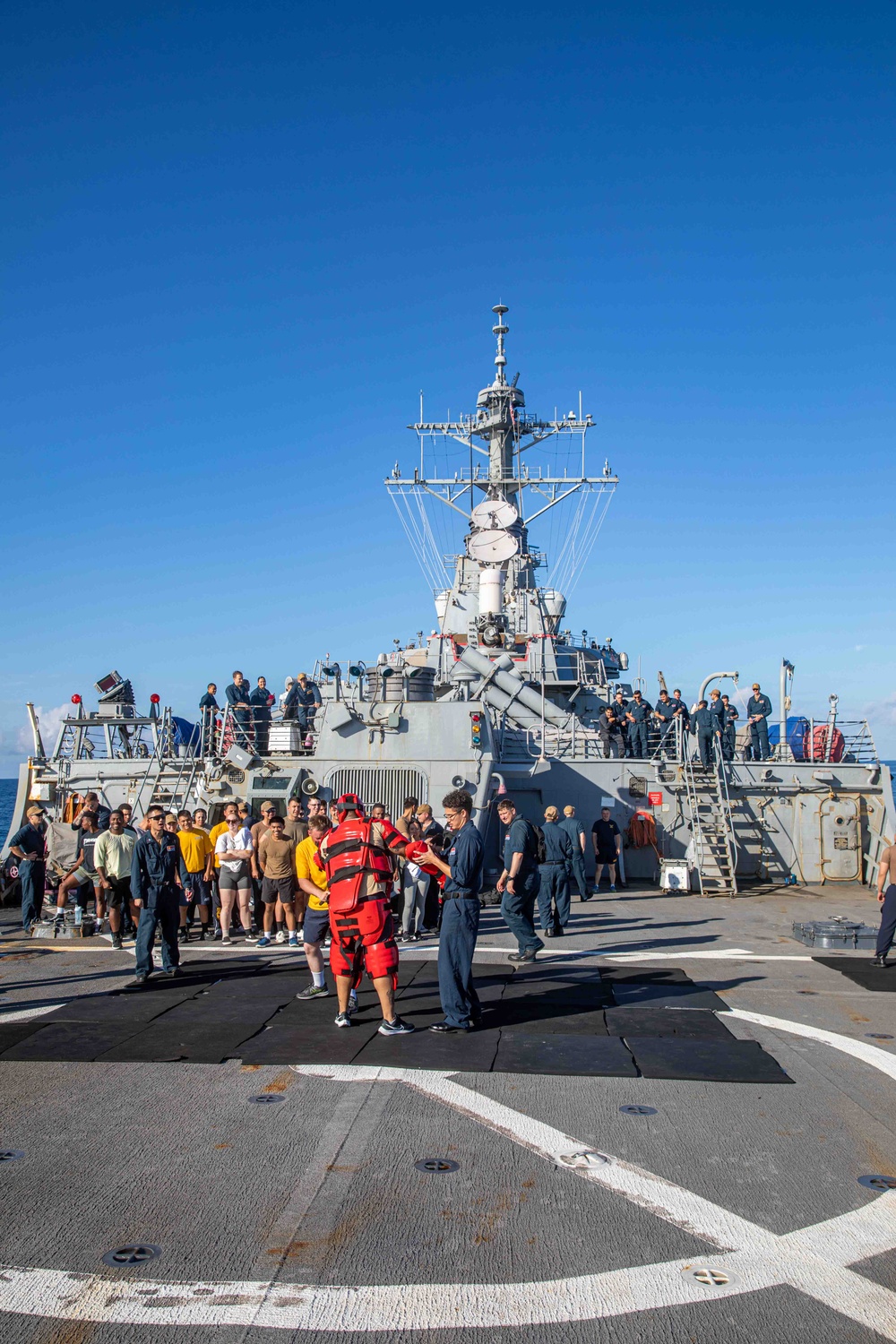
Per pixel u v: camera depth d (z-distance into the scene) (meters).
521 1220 4.56
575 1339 3.67
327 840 8.01
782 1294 3.96
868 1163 5.25
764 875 19.09
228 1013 8.38
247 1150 5.39
